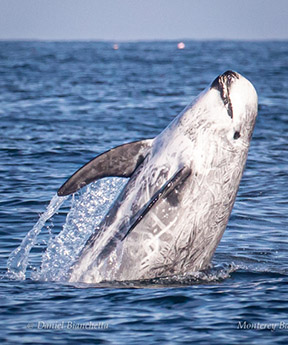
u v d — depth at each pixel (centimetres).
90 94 17612
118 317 3675
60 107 14412
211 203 4241
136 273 4300
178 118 4341
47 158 8675
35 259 4928
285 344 3341
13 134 10556
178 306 3838
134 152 4325
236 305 3853
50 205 4753
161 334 3456
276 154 9181
